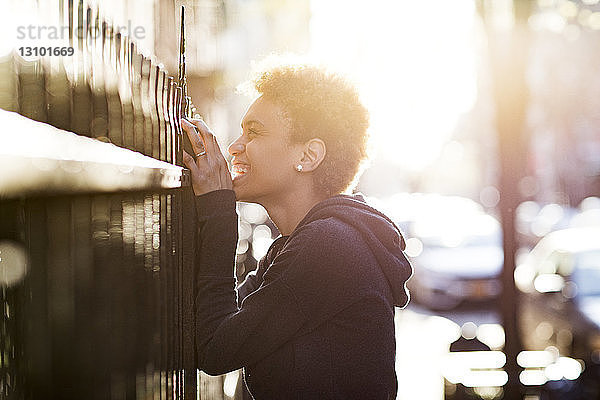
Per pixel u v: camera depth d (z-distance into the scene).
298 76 2.58
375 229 2.52
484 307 16.33
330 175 2.60
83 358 1.27
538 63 28.62
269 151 2.57
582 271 12.13
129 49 1.86
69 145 1.15
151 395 1.83
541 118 31.95
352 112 2.60
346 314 2.38
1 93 1.06
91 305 1.32
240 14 15.85
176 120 2.46
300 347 2.37
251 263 13.27
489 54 7.58
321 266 2.35
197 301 2.50
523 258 20.83
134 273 1.68
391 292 2.52
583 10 12.08
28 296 1.08
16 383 1.05
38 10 1.24
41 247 1.12
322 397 2.36
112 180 1.39
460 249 17.34
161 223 2.07
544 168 38.66
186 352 2.48
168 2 3.06
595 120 32.31
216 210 2.52
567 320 11.20
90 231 1.33
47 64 1.26
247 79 2.67
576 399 8.03
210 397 5.03
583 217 23.69
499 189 7.88
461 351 9.30
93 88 1.52
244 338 2.36
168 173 2.07
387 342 2.43
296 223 2.63
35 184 0.99
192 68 9.98
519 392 7.84
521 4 7.32
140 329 1.73
